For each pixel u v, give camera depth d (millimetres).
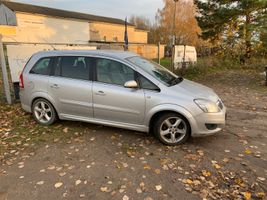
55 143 4602
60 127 5383
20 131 5227
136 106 4438
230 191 3115
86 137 4836
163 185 3252
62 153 4195
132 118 4551
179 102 4184
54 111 5363
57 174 3549
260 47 17500
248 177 3416
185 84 4797
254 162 3828
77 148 4375
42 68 5359
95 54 4891
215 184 3268
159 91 4324
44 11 33406
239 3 15586
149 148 4336
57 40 32500
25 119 5984
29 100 5543
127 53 5266
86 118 5016
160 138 4453
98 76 4781
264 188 3168
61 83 5043
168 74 5113
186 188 3182
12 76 7410
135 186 3236
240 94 8977
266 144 4492
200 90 4613
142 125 4523
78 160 3943
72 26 34031
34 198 3033
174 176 3461
